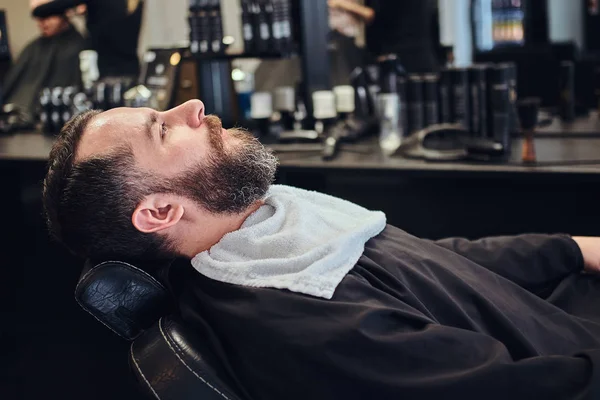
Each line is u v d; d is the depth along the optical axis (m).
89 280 1.43
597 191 2.49
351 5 3.43
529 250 1.70
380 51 3.45
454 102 2.64
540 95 3.59
